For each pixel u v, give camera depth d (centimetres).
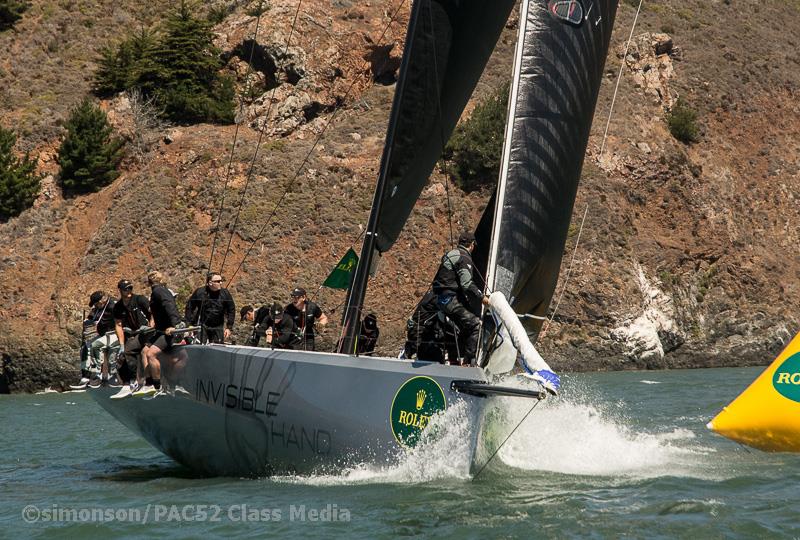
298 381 3744
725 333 18512
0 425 8412
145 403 4366
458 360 3666
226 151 18900
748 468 3853
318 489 3569
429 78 3809
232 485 3909
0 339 16062
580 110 3978
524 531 2800
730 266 19588
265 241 17400
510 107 3803
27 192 18300
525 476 3669
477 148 18725
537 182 3803
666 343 17700
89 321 4931
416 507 3133
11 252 17512
